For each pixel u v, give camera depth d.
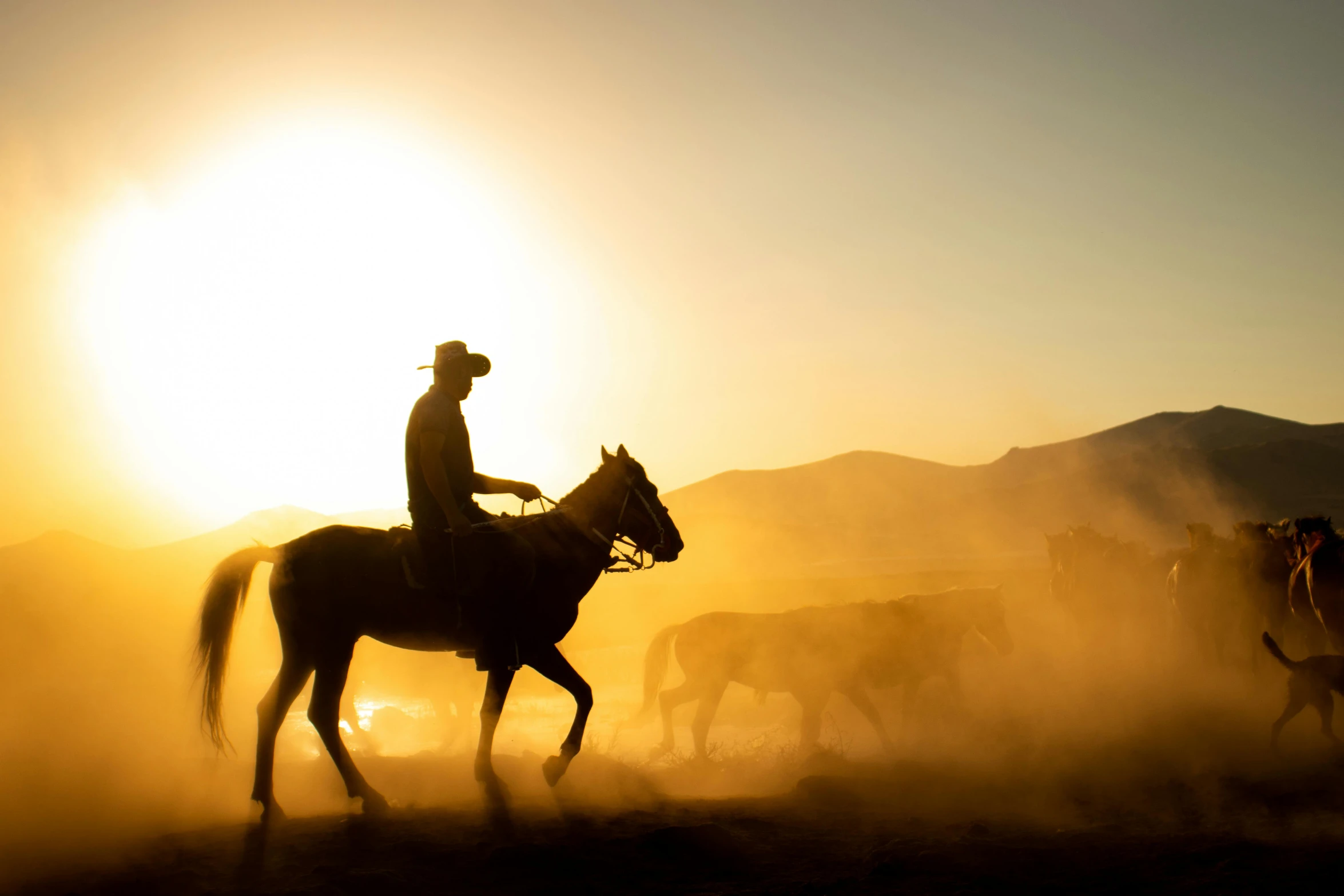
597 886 5.94
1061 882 5.79
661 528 8.99
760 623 11.75
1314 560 12.95
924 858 6.19
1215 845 6.39
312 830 7.23
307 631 7.95
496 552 8.15
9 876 6.36
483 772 8.14
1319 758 10.16
